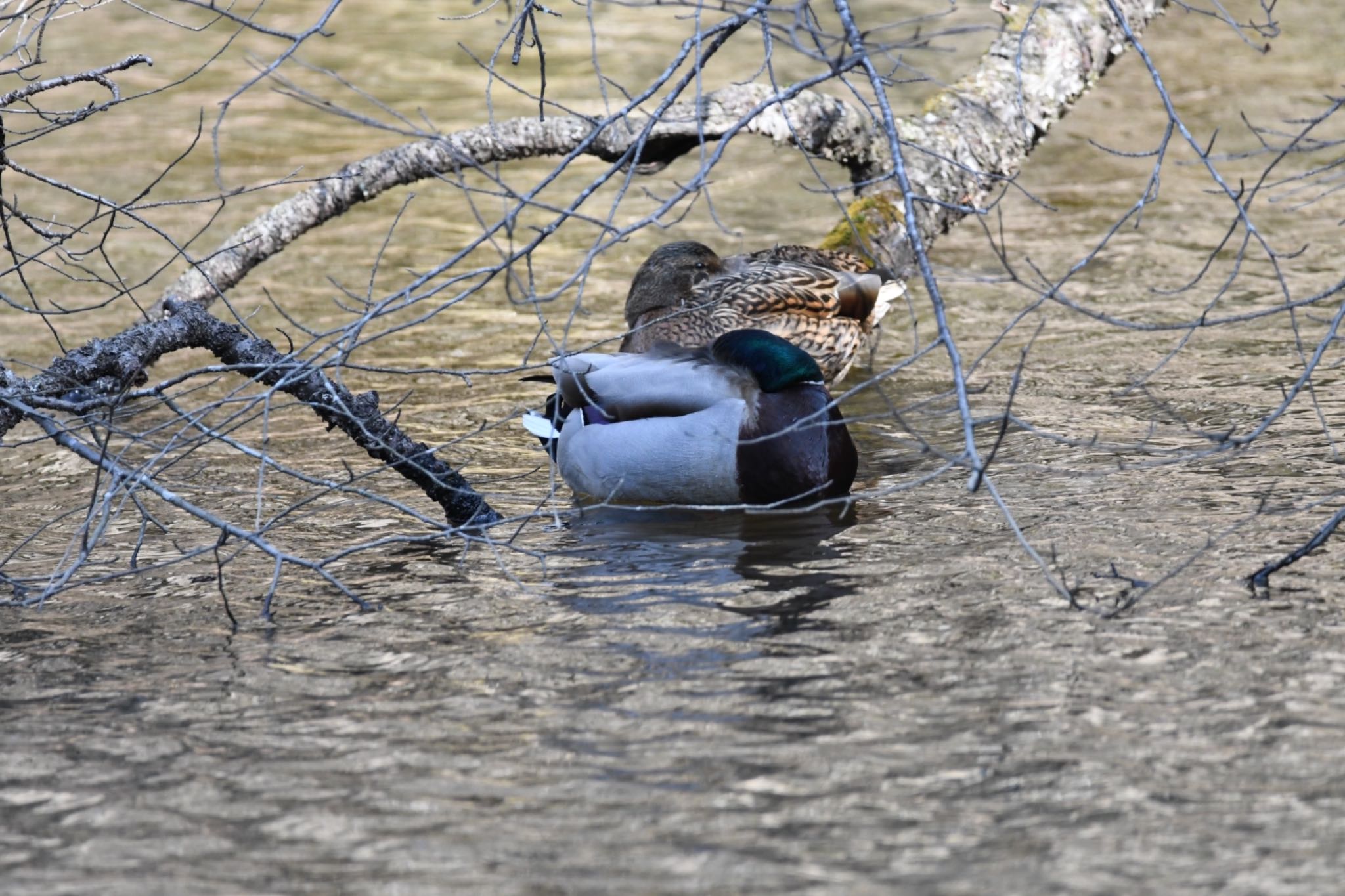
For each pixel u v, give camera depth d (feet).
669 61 89.45
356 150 75.72
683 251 50.14
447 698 25.17
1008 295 54.29
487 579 31.48
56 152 75.56
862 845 20.01
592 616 28.89
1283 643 25.91
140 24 98.63
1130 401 42.73
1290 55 85.87
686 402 35.96
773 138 52.39
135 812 21.45
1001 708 23.91
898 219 54.13
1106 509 33.78
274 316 54.29
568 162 25.32
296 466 40.42
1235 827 20.08
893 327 52.08
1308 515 32.53
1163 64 85.51
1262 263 55.67
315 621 29.17
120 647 28.04
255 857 20.16
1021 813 20.67
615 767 22.43
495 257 62.03
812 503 35.29
